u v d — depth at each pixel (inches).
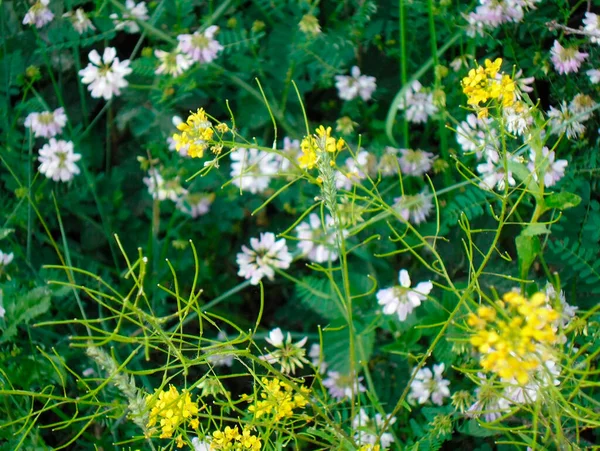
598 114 28.6
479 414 23.2
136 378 27.7
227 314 29.4
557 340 20.7
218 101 30.3
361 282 27.4
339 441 22.8
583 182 27.3
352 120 30.1
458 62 29.2
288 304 29.4
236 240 30.3
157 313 28.9
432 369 27.5
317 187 29.0
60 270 29.1
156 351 28.6
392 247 28.3
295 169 28.4
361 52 30.5
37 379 26.7
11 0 31.9
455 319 25.4
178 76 29.4
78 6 32.1
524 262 22.2
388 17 30.6
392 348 26.0
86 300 29.0
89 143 31.3
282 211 30.1
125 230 30.4
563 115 27.6
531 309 17.2
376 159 28.9
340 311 26.7
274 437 26.8
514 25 29.5
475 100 22.3
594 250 26.5
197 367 28.6
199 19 31.4
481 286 27.2
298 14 29.9
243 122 29.6
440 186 29.2
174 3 30.5
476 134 27.5
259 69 29.6
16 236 30.0
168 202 29.8
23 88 31.3
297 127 30.0
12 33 32.0
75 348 27.9
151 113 30.2
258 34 30.2
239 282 30.3
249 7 31.0
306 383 28.2
